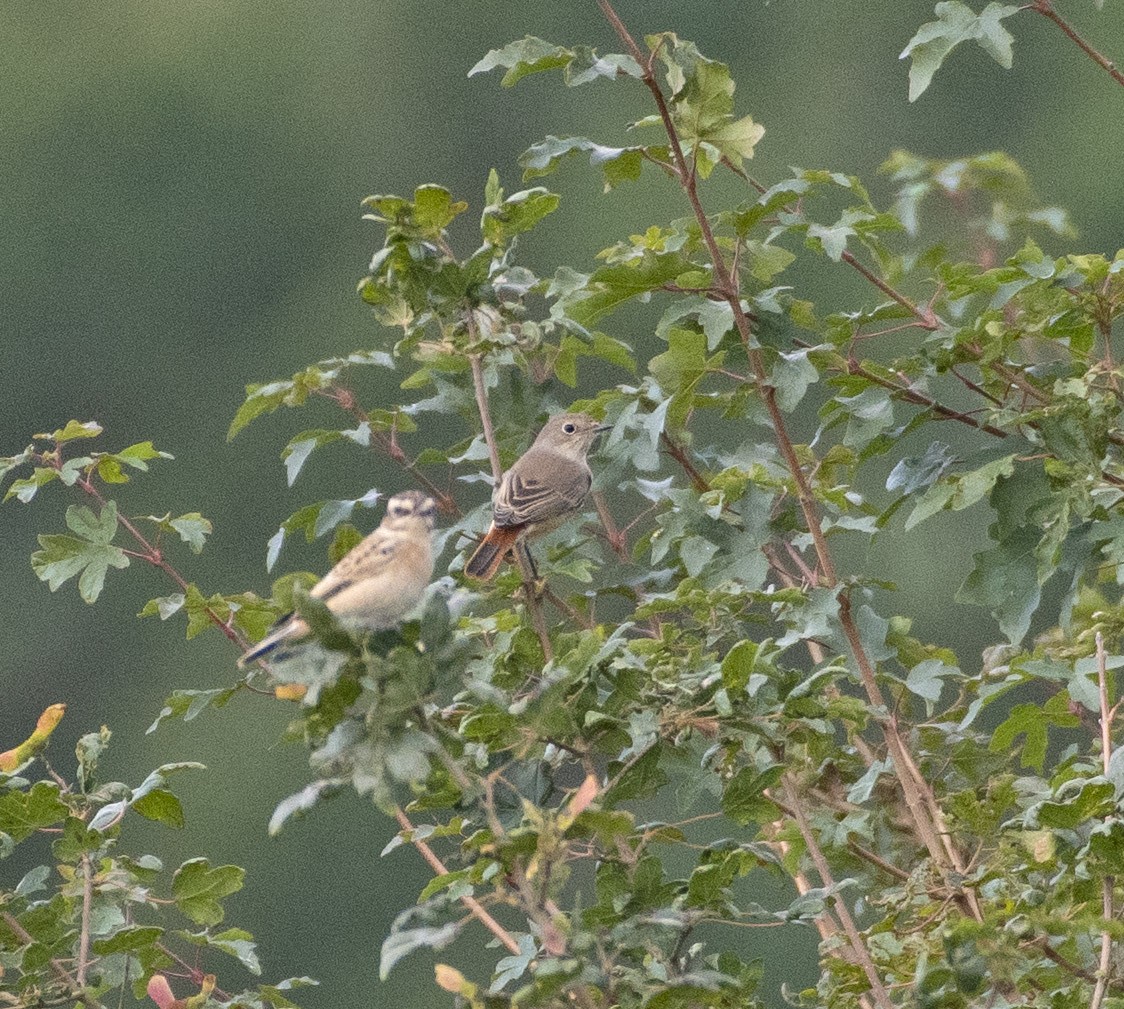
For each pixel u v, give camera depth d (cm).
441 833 829
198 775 3062
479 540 1091
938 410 1006
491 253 934
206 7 3772
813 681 785
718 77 966
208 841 3008
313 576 650
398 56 3659
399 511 869
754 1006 778
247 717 3125
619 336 3100
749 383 1020
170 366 3544
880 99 3416
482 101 3656
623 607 1922
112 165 3572
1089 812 783
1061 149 3284
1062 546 959
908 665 1069
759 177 3425
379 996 2717
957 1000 739
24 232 3612
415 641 646
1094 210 3250
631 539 2266
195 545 1048
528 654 870
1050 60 3359
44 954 841
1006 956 710
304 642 657
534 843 650
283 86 3659
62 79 3647
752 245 1056
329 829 2873
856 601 1009
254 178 3556
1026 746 971
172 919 2058
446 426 3083
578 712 781
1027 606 950
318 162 3672
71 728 3145
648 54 954
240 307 3522
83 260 3550
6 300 3534
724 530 1011
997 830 891
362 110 3662
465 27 3691
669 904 779
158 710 3142
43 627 3212
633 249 1080
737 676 779
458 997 673
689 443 1134
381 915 2822
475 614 1127
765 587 1201
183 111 3712
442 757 645
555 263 3456
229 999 948
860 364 1020
